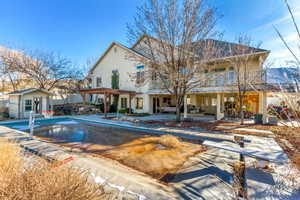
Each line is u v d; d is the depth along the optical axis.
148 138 7.30
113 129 9.49
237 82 10.02
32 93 13.65
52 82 19.55
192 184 3.21
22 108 12.95
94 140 6.93
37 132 8.52
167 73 10.02
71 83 22.14
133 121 11.54
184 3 8.70
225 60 10.54
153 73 10.98
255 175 3.44
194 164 4.32
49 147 4.92
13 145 2.89
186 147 5.96
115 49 19.47
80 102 24.89
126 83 18.36
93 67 21.94
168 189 2.98
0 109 13.51
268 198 2.57
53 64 19.16
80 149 5.60
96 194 1.97
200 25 8.78
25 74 18.05
